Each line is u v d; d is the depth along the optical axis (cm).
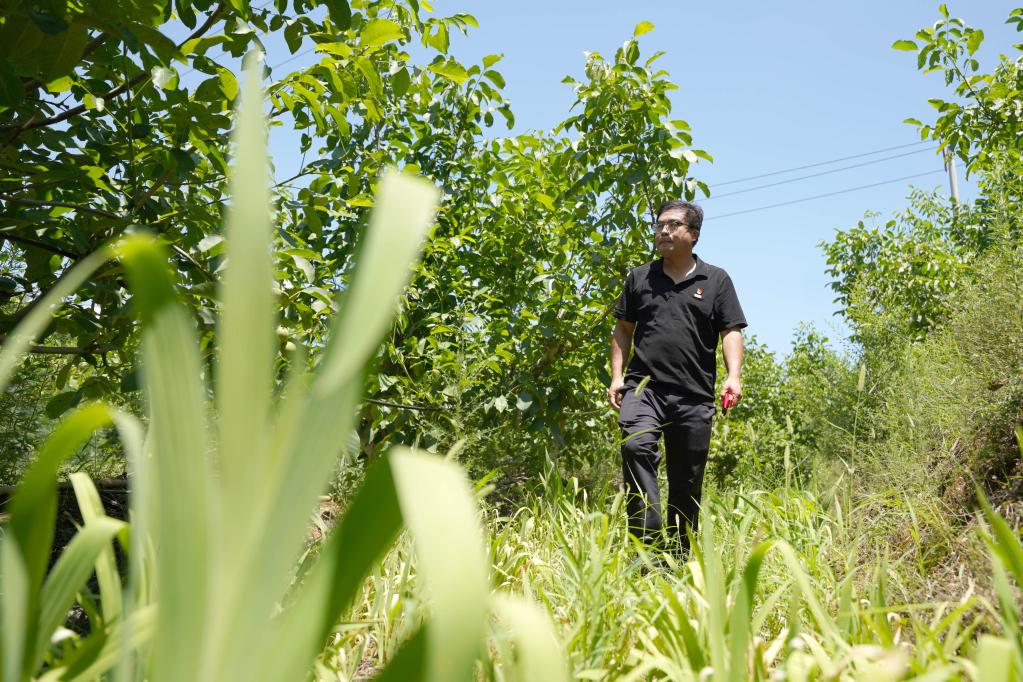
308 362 271
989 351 350
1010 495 261
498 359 515
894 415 441
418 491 33
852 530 270
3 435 354
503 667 119
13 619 46
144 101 294
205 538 39
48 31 195
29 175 257
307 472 38
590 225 595
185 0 247
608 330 565
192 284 266
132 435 52
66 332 271
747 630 87
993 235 410
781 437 770
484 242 582
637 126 562
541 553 248
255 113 39
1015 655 88
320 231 307
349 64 283
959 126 587
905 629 173
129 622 51
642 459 373
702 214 414
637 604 174
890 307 780
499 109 593
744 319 405
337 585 39
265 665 38
